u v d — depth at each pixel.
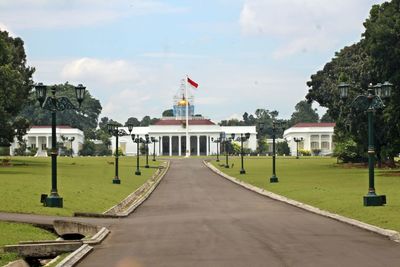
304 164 102.69
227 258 17.56
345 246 19.67
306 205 35.91
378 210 29.41
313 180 59.16
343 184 51.28
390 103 60.72
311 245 19.94
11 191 35.59
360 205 32.12
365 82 72.62
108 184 53.19
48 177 52.09
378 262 16.61
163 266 16.47
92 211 32.84
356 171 74.69
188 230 24.59
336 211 31.36
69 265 16.81
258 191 51.50
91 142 189.88
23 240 21.86
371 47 60.88
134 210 35.81
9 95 71.50
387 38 59.72
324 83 96.69
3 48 74.12
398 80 59.75
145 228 25.66
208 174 84.56
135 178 68.12
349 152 97.19
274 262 16.77
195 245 20.30
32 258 20.33
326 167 89.50
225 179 72.81
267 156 163.62
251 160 126.75
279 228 24.83
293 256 17.77
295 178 63.84
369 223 25.70
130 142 197.62
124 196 44.59
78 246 20.59
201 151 198.25
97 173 69.94
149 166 99.06
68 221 24.73
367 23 64.88
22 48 92.69
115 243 21.27
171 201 42.97
